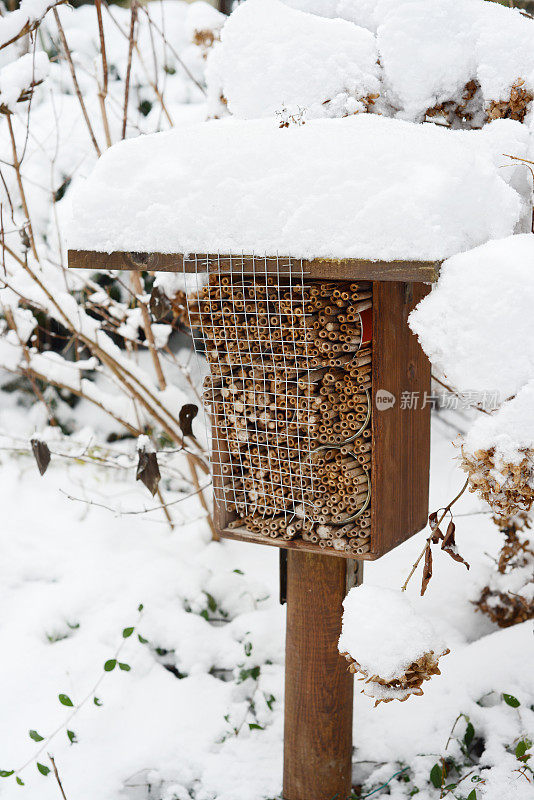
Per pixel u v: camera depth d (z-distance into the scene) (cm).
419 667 139
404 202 125
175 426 256
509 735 194
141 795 194
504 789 182
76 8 339
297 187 135
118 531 275
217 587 248
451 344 125
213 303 165
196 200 144
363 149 132
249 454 170
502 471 124
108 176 155
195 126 156
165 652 232
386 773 195
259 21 167
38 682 219
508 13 162
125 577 251
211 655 230
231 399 170
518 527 229
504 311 120
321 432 159
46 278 270
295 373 161
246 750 204
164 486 298
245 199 139
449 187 124
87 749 202
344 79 164
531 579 230
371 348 153
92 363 265
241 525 176
